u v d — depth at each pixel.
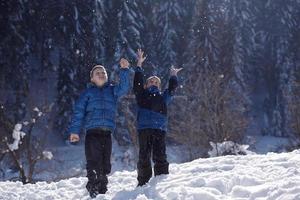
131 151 26.69
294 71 42.62
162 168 6.44
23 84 34.72
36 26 39.56
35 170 24.62
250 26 45.47
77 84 37.06
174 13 42.41
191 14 43.12
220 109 27.31
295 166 5.90
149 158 6.32
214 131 26.61
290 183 4.58
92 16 37.88
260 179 5.23
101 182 5.94
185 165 7.46
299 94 30.34
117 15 37.50
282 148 31.27
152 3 41.59
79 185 7.22
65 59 37.69
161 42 40.59
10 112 30.95
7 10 36.62
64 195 6.53
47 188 7.27
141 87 6.44
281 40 46.06
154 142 6.43
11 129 21.52
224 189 5.12
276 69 45.34
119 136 32.81
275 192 4.41
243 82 39.81
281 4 47.28
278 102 42.56
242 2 45.50
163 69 39.28
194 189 5.10
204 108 27.30
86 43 37.22
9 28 36.06
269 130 43.06
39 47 40.69
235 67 39.66
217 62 37.62
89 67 36.84
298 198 4.07
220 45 38.72
